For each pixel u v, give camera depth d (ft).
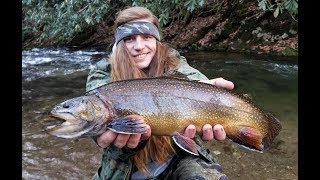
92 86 3.14
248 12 11.97
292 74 8.89
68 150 5.09
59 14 11.54
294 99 6.99
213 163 2.99
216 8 12.86
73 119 2.50
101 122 2.53
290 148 4.91
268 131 2.77
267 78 8.63
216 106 2.64
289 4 6.40
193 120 2.62
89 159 4.86
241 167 4.55
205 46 12.14
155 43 3.13
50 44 16.26
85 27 15.21
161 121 2.59
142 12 3.10
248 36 11.58
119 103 2.56
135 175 3.01
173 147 3.07
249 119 2.71
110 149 2.97
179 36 13.05
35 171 4.55
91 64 11.48
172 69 3.10
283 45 10.80
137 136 2.56
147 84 2.61
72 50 14.58
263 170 4.46
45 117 6.26
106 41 15.34
